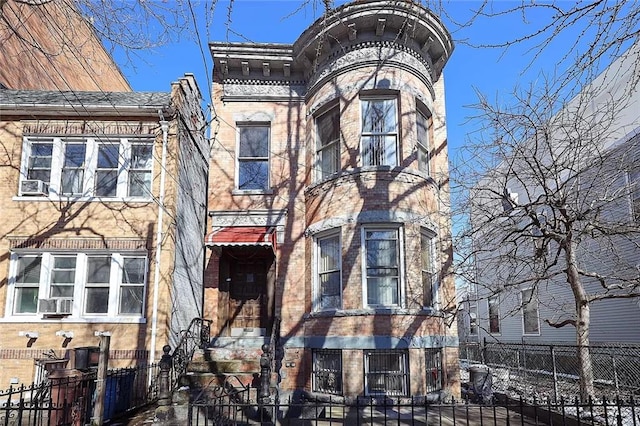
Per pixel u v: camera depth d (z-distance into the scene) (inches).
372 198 455.5
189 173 568.7
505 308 875.4
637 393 474.9
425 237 486.6
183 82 541.6
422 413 369.1
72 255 486.6
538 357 751.7
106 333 459.5
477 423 335.0
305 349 473.1
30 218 486.0
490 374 462.9
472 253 429.4
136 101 515.5
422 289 456.1
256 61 537.0
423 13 475.8
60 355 452.4
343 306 442.6
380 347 420.8
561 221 377.7
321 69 518.3
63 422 284.0
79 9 374.9
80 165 510.9
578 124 504.4
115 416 341.4
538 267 476.1
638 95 577.0
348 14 480.7
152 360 447.8
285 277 497.0
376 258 454.0
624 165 410.3
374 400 411.8
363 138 489.1
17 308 473.4
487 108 445.4
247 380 414.3
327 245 483.2
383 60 488.4
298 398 446.0
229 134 535.5
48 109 501.7
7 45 627.8
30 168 506.3
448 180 503.2
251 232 490.3
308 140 526.3
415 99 499.8
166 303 466.0
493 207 458.0
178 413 336.5
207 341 487.8
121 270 482.3
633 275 500.4
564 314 642.8
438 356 459.8
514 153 435.2
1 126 505.7
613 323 616.1
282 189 520.4
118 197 494.3
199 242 619.8
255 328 513.3
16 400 420.8
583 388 364.8
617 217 499.2
